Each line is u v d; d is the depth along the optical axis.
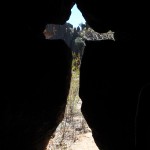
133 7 4.80
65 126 7.75
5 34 4.55
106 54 5.25
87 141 7.11
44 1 5.10
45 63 4.92
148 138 4.06
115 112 4.96
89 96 5.32
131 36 5.10
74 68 8.68
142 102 4.21
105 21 5.32
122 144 4.88
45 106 4.95
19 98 4.54
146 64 4.80
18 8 4.82
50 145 6.70
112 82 5.05
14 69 4.49
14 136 4.60
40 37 5.21
